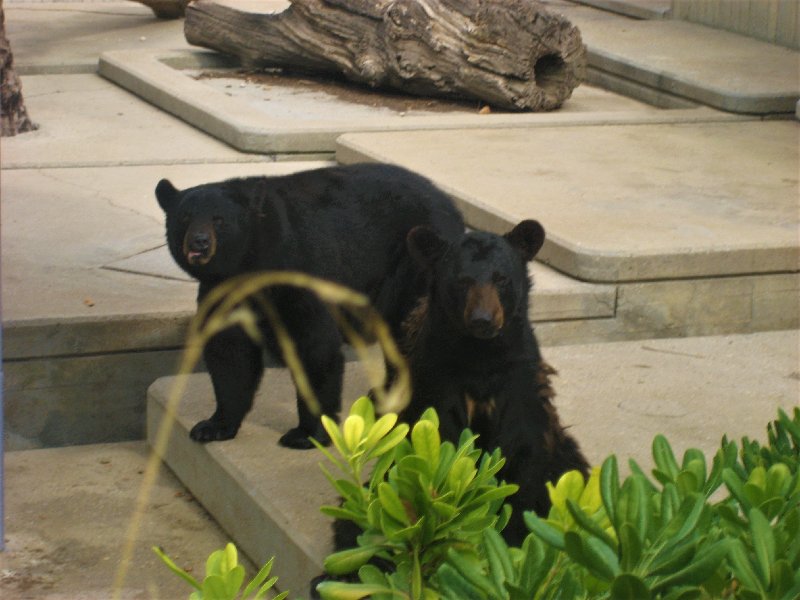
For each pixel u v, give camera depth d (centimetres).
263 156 1681
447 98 1973
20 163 1620
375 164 1073
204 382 1077
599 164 1538
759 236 1227
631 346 1152
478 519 501
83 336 1091
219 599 470
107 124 1852
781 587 422
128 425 1123
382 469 525
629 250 1164
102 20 2689
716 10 2402
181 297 1159
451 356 743
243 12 2159
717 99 1847
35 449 1100
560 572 470
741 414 988
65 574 877
